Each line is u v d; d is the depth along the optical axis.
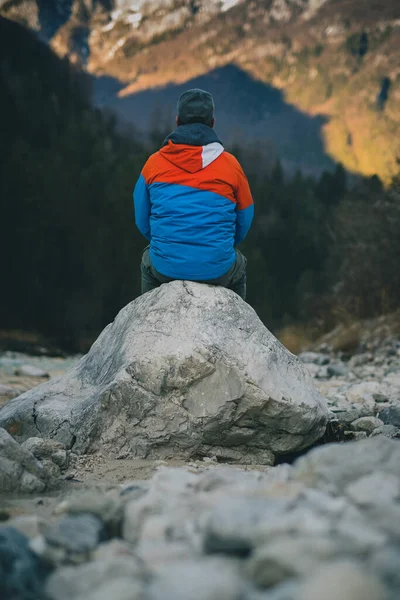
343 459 2.41
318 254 62.09
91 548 2.04
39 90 67.25
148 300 4.37
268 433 4.00
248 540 1.75
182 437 3.90
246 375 3.90
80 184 50.06
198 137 4.46
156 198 4.52
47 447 3.62
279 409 3.91
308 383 4.20
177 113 4.72
